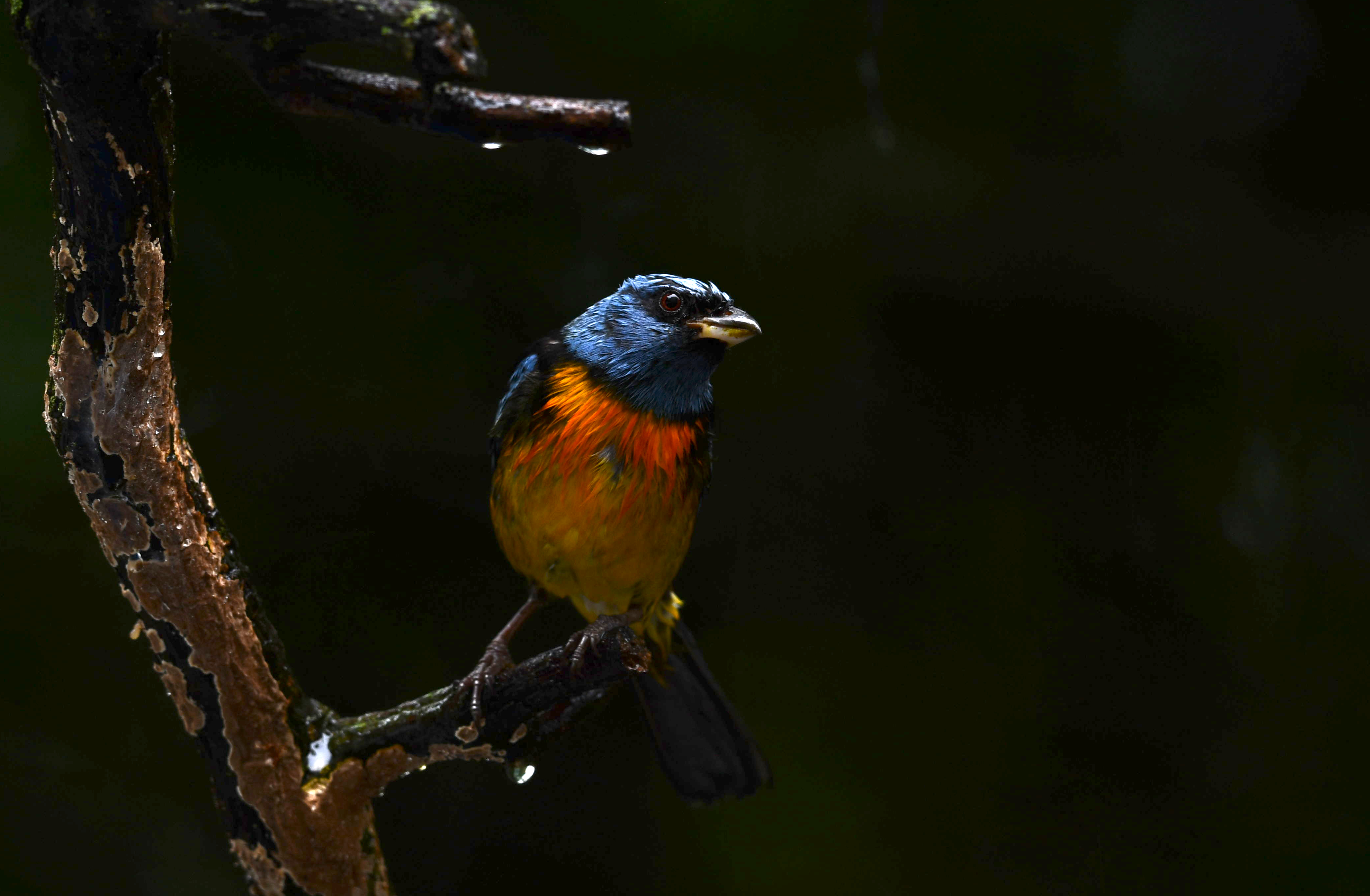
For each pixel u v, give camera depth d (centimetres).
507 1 1066
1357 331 1200
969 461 1237
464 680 545
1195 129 1191
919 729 1182
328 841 536
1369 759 1129
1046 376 1234
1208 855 1130
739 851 1132
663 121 1134
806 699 1181
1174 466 1216
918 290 1206
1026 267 1201
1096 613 1208
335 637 1095
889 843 1139
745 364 1193
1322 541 1180
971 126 1177
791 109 1146
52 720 983
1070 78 1170
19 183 926
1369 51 1155
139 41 357
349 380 1089
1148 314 1215
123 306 417
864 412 1223
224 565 481
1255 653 1170
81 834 982
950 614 1212
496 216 1116
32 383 923
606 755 1170
